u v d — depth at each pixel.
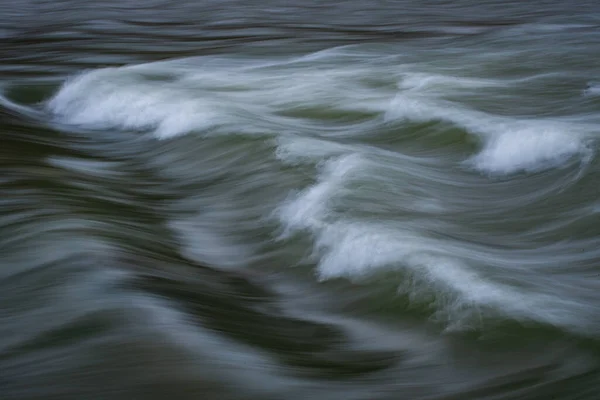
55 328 7.27
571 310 7.70
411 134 15.51
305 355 7.14
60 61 27.34
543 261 9.34
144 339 6.95
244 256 10.09
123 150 15.71
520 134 14.06
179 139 15.37
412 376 6.82
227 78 22.17
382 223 10.07
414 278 8.41
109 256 8.82
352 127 16.59
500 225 10.80
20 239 9.35
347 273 8.98
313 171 12.36
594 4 40.69
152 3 45.41
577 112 17.22
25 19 38.75
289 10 41.94
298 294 8.91
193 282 8.68
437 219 10.84
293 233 10.20
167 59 27.42
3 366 6.73
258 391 6.35
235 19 38.47
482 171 13.50
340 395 6.44
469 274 8.34
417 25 35.50
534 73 21.80
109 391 6.27
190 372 6.49
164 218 11.40
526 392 6.47
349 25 35.97
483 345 7.23
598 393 6.36
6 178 12.16
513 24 34.59
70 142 16.23
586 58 23.73
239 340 7.20
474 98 18.69
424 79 20.61
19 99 20.91
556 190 11.95
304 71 23.25
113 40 32.12
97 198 11.76
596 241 9.98
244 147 13.92
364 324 8.02
